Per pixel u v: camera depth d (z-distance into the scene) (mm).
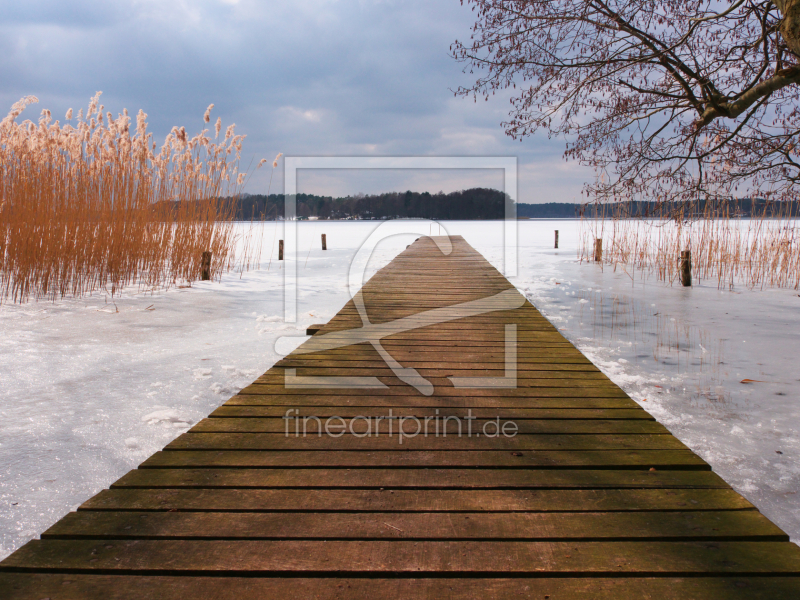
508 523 1789
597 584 1496
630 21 6238
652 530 1743
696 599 1431
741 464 2580
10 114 7031
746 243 10148
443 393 3148
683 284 9148
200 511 1848
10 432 2789
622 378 3945
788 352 4699
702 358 4512
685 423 3090
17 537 1907
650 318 6305
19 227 6371
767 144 6359
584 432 2574
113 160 7918
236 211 10320
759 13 6098
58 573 1527
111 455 2557
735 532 1725
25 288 6398
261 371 3955
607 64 6328
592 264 12930
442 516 1833
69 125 7652
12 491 2217
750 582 1501
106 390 3465
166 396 3375
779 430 2982
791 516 2131
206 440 2443
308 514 1840
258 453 2311
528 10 6344
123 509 1852
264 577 1522
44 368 3881
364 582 1505
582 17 6195
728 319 6242
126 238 7832
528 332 4902
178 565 1551
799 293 8297
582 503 1924
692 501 1936
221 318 5875
